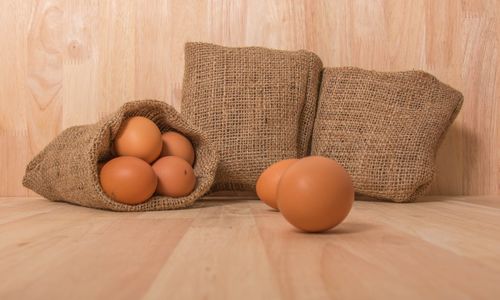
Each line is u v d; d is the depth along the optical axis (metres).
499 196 0.77
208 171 0.60
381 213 0.55
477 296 0.26
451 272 0.31
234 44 0.76
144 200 0.55
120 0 0.76
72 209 0.57
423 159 0.65
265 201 0.54
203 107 0.67
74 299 0.26
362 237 0.41
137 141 0.56
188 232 0.43
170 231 0.43
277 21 0.77
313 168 0.41
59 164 0.60
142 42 0.76
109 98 0.76
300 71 0.70
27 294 0.27
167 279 0.30
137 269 0.32
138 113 0.60
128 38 0.76
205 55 0.69
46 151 0.66
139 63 0.76
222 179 0.67
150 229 0.44
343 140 0.67
